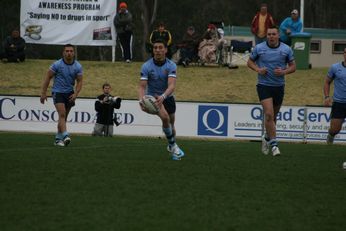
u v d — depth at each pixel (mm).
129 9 158875
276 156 38375
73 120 63844
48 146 41219
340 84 39312
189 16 163000
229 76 80000
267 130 37656
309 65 83625
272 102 37094
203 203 23953
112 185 26797
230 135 62844
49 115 64375
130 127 63594
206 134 63125
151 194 25266
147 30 152875
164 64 34031
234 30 122625
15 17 148000
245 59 91312
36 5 81312
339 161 37125
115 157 35438
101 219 21219
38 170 30125
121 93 74375
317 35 126062
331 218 22219
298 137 62031
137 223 20828
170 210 22719
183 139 58969
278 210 23203
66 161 33219
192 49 84000
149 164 32906
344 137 61281
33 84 76938
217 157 37031
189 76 79438
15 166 31250
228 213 22531
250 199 24891
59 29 81500
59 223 20641
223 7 167500
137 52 159125
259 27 76375
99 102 55531
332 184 28531
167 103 34969
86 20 81500
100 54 155875
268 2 169125
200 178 29000
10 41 83312
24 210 22266
